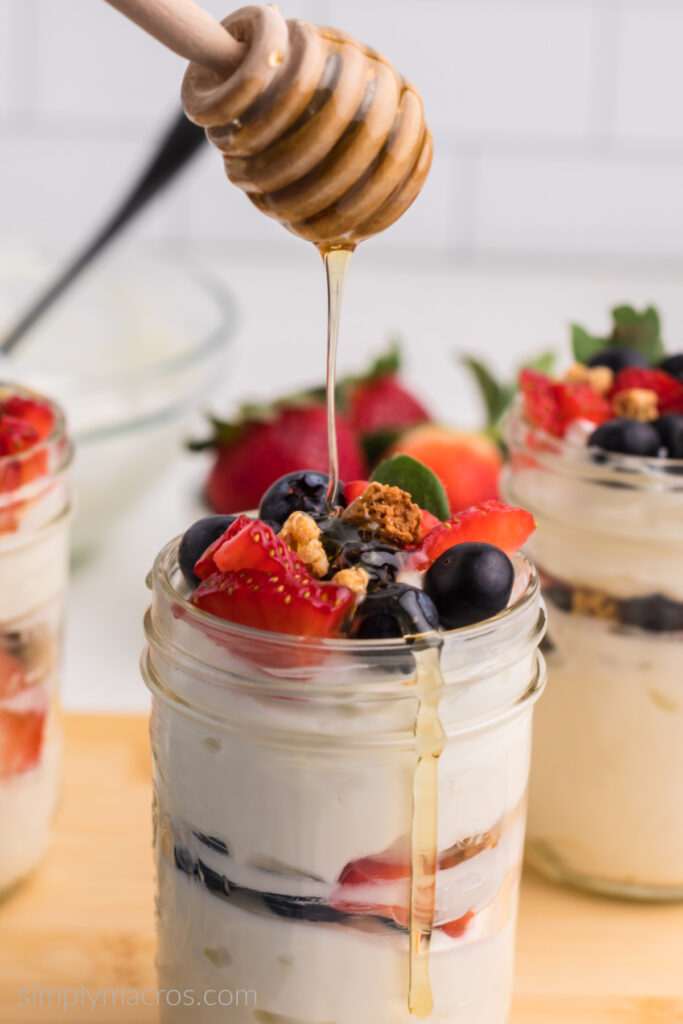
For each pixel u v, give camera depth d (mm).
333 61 444
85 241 893
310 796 459
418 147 457
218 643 455
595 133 1281
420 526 479
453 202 1307
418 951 468
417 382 1054
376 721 453
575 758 562
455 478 690
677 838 562
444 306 1216
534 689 478
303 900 466
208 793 469
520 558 494
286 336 1146
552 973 546
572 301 1229
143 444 729
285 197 454
